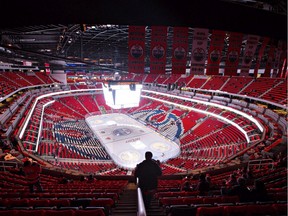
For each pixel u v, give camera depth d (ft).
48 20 16.69
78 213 11.86
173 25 18.42
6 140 48.80
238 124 84.79
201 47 28.22
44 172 35.73
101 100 160.76
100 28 72.79
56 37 78.23
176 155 80.02
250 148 53.83
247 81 103.81
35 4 16.03
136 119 125.70
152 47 27.35
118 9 17.63
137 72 27.35
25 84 114.73
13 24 15.97
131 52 27.02
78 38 88.53
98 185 26.20
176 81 148.46
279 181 22.81
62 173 36.01
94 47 111.55
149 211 14.26
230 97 104.17
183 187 22.24
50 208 13.10
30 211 11.70
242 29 21.03
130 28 26.50
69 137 91.56
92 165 68.44
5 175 28.04
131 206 17.06
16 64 120.26
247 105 90.48
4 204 14.35
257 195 15.60
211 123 100.12
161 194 19.04
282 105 71.97
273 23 21.63
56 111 124.47
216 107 108.37
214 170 35.83
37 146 65.57
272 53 34.35
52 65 142.20
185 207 12.92
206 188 19.92
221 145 76.79
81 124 115.44
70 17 16.88
